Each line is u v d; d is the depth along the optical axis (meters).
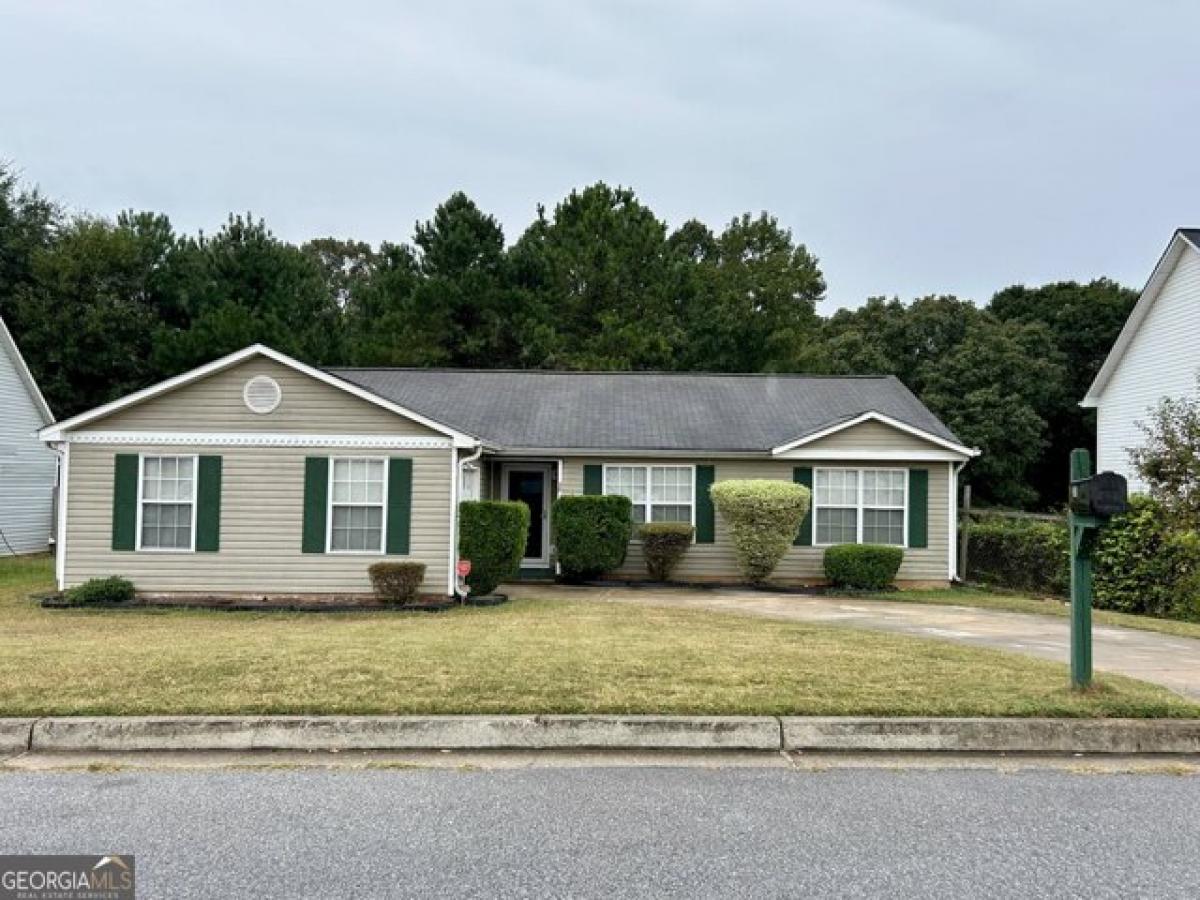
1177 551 13.40
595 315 31.36
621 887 3.60
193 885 3.60
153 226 34.09
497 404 18.80
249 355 13.12
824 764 5.20
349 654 7.30
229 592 13.09
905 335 38.34
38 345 29.12
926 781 4.92
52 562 19.78
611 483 17.09
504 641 8.20
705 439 17.17
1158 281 20.48
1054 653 8.73
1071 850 4.00
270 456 13.21
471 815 4.36
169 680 6.27
